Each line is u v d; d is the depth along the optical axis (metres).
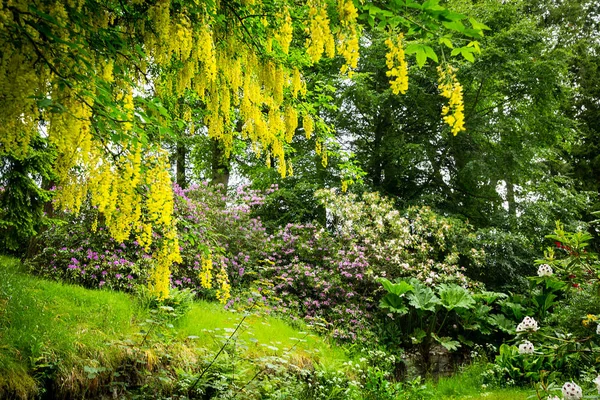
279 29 2.93
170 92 3.43
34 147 6.12
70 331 4.26
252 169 12.74
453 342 8.94
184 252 7.51
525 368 6.48
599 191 17.03
